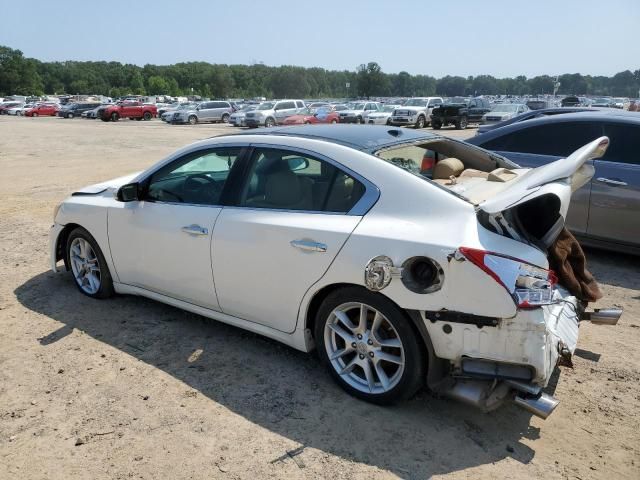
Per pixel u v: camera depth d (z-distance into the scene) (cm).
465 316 276
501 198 288
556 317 311
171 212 399
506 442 292
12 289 509
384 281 290
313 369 365
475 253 272
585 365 375
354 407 321
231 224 361
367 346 317
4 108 5969
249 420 309
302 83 15662
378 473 268
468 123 3281
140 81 14900
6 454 282
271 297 349
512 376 274
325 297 331
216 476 266
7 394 334
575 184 344
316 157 343
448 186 333
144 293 439
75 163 1539
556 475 267
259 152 369
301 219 333
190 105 4453
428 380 298
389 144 359
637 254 575
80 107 5219
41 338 408
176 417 312
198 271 385
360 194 322
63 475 267
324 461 276
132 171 1377
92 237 463
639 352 394
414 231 293
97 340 405
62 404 324
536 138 637
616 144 582
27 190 1060
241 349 392
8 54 13962
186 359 378
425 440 292
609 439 295
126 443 290
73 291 501
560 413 319
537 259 286
